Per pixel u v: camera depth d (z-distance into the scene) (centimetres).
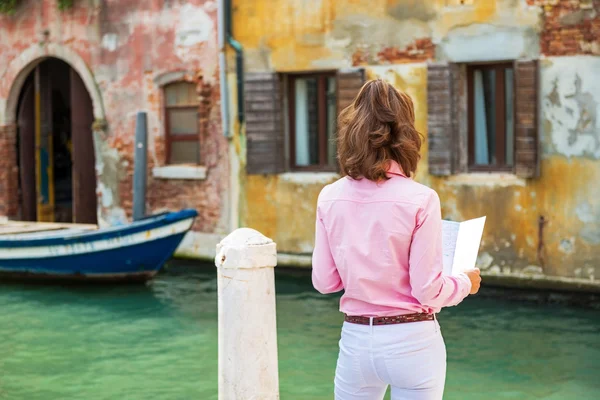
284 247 1263
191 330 910
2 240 1214
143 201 1262
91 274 1183
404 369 294
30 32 1545
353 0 1180
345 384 308
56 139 1817
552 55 1046
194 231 1361
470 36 1097
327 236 313
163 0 1377
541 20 1049
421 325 296
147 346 844
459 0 1101
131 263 1160
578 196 1040
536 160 1055
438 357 298
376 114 302
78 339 879
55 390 698
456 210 1122
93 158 1548
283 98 1263
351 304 305
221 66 1291
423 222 292
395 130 303
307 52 1219
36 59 1552
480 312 970
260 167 1264
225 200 1320
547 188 1059
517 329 886
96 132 1475
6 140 1608
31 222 1525
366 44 1175
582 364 751
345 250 303
